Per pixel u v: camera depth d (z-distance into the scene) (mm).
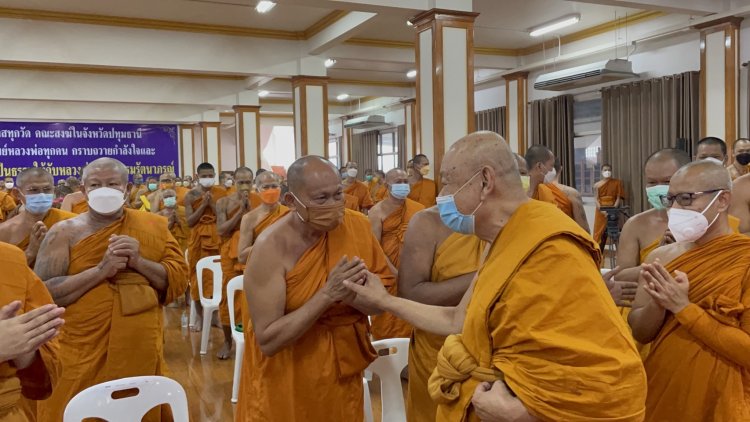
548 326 1093
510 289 1144
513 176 1267
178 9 7398
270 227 1804
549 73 9211
